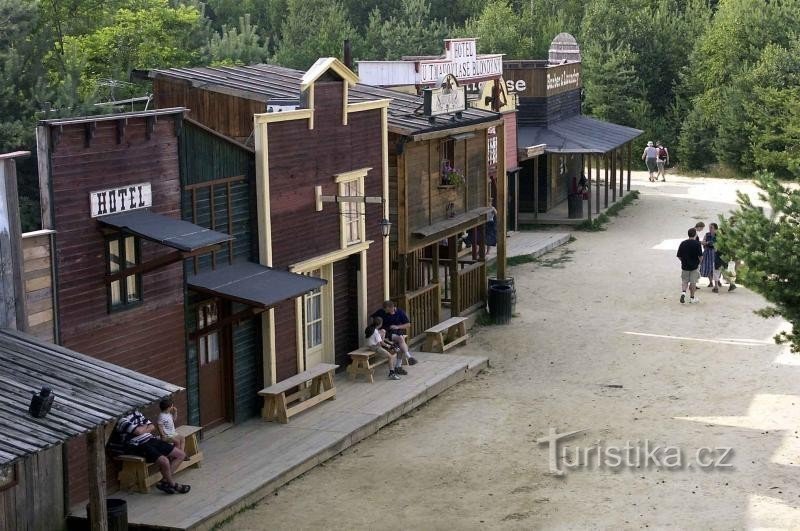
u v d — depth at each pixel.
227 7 98.44
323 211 25.06
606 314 33.28
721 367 27.58
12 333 16.70
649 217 50.81
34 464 16.83
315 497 19.28
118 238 18.77
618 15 76.12
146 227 18.42
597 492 19.41
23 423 13.82
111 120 18.55
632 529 17.70
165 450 18.72
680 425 23.11
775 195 18.66
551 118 51.12
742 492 19.23
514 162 46.16
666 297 35.28
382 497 19.30
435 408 24.55
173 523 17.28
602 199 54.81
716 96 68.75
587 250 43.22
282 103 24.81
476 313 32.75
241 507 18.55
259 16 98.88
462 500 19.14
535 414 24.00
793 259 18.20
